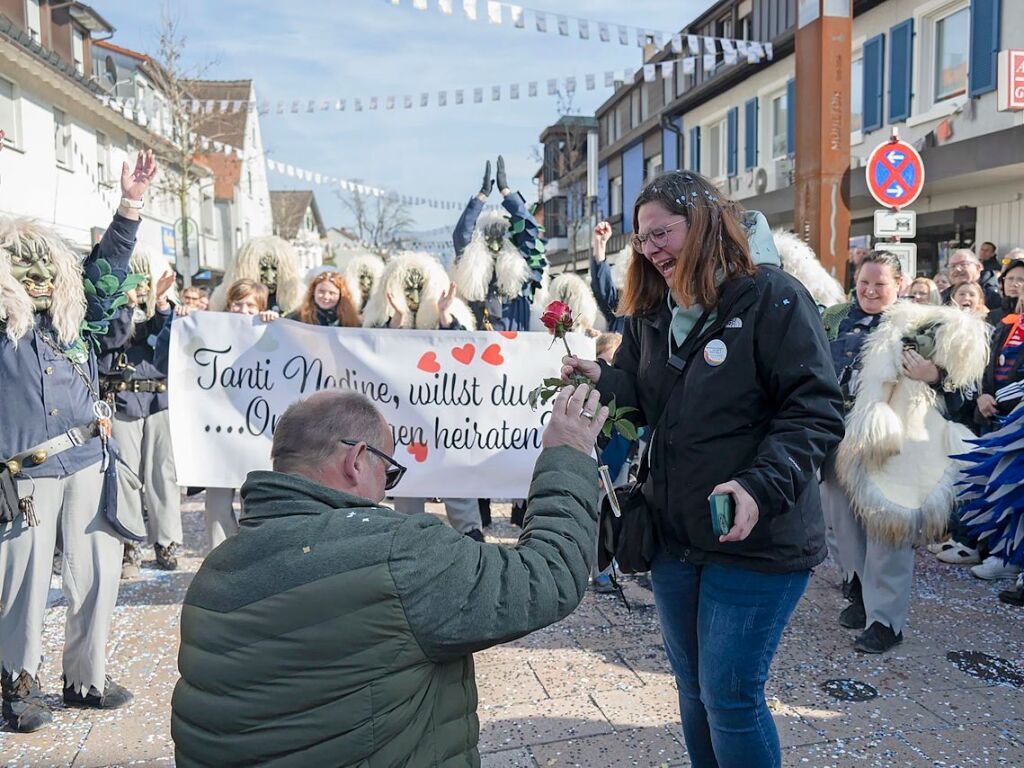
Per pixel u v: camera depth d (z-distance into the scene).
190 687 1.48
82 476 3.39
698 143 21.64
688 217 2.13
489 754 3.06
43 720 3.35
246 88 32.41
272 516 1.56
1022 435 3.79
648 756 3.04
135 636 4.29
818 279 4.96
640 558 2.31
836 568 5.21
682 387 2.23
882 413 3.84
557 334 2.47
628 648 4.04
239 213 34.69
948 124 12.50
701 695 2.29
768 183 17.97
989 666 3.75
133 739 3.26
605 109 29.17
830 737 3.14
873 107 14.53
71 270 3.36
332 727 1.42
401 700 1.45
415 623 1.45
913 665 3.77
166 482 5.38
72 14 18.84
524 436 4.77
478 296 6.55
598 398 1.90
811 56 7.05
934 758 2.99
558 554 1.65
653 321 2.38
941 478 3.83
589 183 28.69
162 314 5.26
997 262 10.17
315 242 47.03
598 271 6.11
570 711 3.39
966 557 5.27
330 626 1.42
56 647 4.17
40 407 3.28
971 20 12.02
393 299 6.01
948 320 3.88
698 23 20.81
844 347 4.22
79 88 16.56
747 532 1.93
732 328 2.13
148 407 5.27
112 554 3.50
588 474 1.81
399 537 1.49
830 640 4.07
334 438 1.65
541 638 4.18
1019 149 10.91
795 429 2.02
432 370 4.76
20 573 3.25
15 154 15.12
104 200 19.28
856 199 15.12
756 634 2.18
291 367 4.76
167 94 19.03
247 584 1.47
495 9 7.38
